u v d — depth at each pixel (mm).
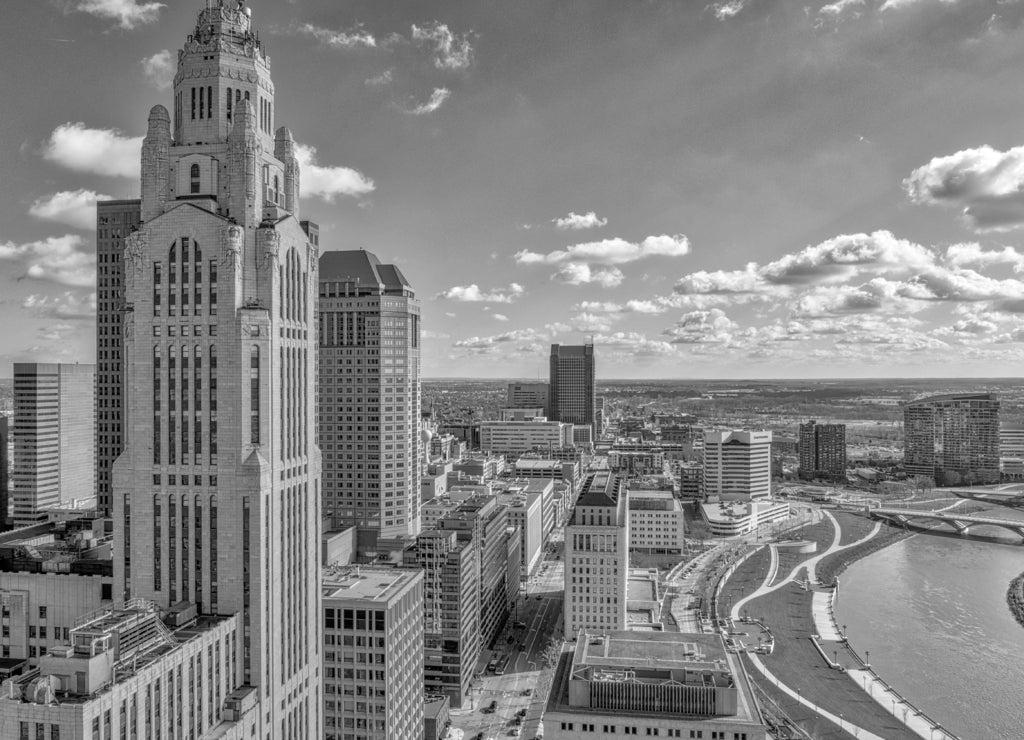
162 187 153000
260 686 145875
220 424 146250
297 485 163250
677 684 170625
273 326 151625
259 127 161000
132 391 150125
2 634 160000
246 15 164125
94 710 104688
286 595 158125
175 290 148625
